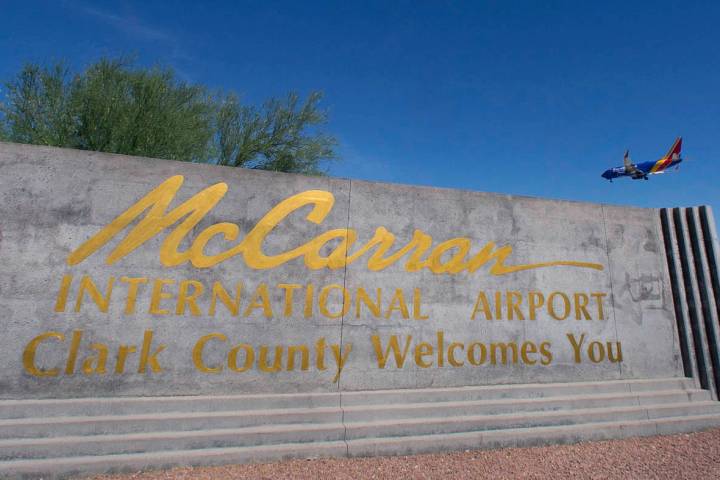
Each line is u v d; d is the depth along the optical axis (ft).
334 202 17.98
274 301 16.48
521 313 19.27
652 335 20.97
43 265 14.62
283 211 17.29
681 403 19.35
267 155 43.60
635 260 21.68
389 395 16.53
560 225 20.86
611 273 21.11
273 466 13.53
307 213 17.56
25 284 14.35
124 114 33.91
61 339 14.35
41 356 14.11
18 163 15.03
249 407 15.14
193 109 39.47
